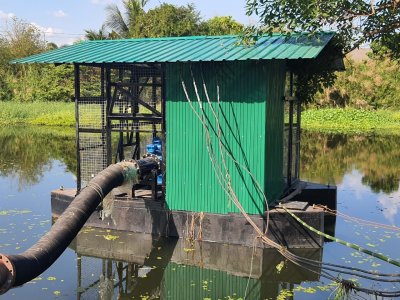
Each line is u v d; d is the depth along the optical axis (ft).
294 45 31.04
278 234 31.30
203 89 31.91
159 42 36.70
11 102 132.46
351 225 37.60
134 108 36.78
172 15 113.60
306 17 26.91
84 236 33.73
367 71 125.90
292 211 31.35
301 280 27.66
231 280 27.71
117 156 38.78
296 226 31.35
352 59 126.21
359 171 60.39
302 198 39.78
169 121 32.83
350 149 79.87
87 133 36.42
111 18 122.11
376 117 117.91
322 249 31.68
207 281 27.55
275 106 32.99
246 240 31.65
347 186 51.55
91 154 35.81
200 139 32.30
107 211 34.35
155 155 36.96
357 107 126.31
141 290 26.48
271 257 30.53
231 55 30.12
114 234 34.12
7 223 36.70
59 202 37.29
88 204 27.94
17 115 120.47
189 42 35.70
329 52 33.53
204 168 32.35
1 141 85.97
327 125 116.47
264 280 27.66
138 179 33.65
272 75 31.89
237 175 31.71
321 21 26.94
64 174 57.11
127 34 119.55
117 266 29.58
